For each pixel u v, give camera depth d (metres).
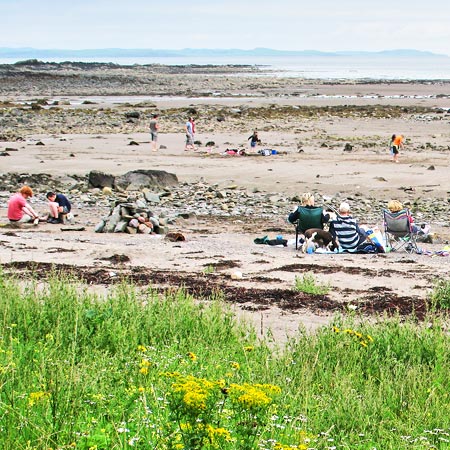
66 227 25.38
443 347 10.45
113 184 36.31
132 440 6.30
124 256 19.14
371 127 65.25
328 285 16.12
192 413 5.64
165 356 9.59
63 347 9.90
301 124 67.88
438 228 27.41
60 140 54.66
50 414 6.87
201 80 172.38
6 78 151.88
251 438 6.40
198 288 15.57
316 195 34.50
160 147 51.12
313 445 6.93
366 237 21.80
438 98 109.12
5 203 31.98
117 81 157.88
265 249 21.95
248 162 44.19
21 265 17.28
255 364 9.47
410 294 15.58
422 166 42.12
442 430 7.67
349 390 8.73
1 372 7.57
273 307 14.27
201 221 28.53
